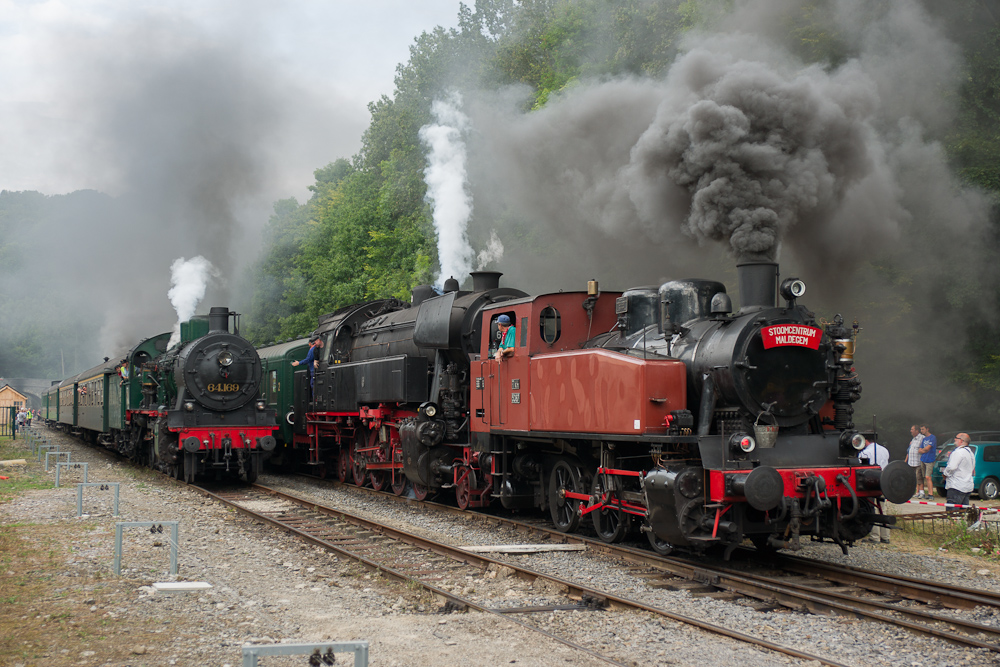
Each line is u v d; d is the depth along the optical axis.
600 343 11.04
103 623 6.77
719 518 8.49
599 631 6.77
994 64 17.59
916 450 16.84
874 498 8.99
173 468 19.38
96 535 11.03
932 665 5.98
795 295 9.12
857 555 10.23
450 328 13.73
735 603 7.75
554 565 9.45
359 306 19.59
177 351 19.42
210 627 6.74
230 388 18.28
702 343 9.39
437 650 6.14
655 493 8.88
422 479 14.23
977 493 17.27
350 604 7.60
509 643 6.32
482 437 12.94
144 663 5.80
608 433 9.70
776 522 8.69
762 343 8.84
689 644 6.40
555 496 11.73
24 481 17.53
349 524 12.52
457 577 8.82
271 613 7.25
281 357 22.38
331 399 19.02
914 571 9.33
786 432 9.10
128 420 23.64
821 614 7.32
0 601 7.45
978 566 9.70
